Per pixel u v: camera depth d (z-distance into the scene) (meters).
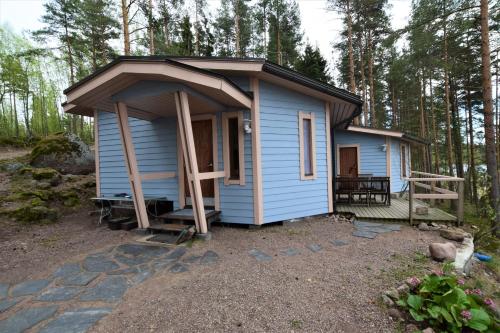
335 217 5.93
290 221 5.45
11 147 13.98
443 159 18.55
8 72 18.44
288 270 3.02
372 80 14.66
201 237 4.22
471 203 13.16
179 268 3.12
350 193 7.30
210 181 5.49
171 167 5.85
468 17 7.13
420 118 15.80
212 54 15.52
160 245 3.98
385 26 12.31
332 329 1.99
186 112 3.89
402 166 11.98
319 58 15.43
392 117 19.03
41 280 2.88
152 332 1.95
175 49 12.48
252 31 16.03
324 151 6.16
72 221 5.72
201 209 4.22
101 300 2.43
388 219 5.52
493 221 5.38
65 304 2.38
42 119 23.67
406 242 4.12
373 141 10.75
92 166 9.45
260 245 3.98
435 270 3.03
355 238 4.36
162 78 3.84
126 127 4.42
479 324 1.96
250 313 2.16
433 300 2.18
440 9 7.07
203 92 4.26
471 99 14.26
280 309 2.22
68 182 7.95
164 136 5.92
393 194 9.65
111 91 4.18
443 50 9.09
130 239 4.31
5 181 7.26
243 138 5.03
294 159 5.55
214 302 2.33
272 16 15.04
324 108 6.18
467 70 11.34
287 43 15.51
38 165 8.69
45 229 5.05
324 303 2.32
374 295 2.45
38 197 6.27
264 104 5.09
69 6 13.65
